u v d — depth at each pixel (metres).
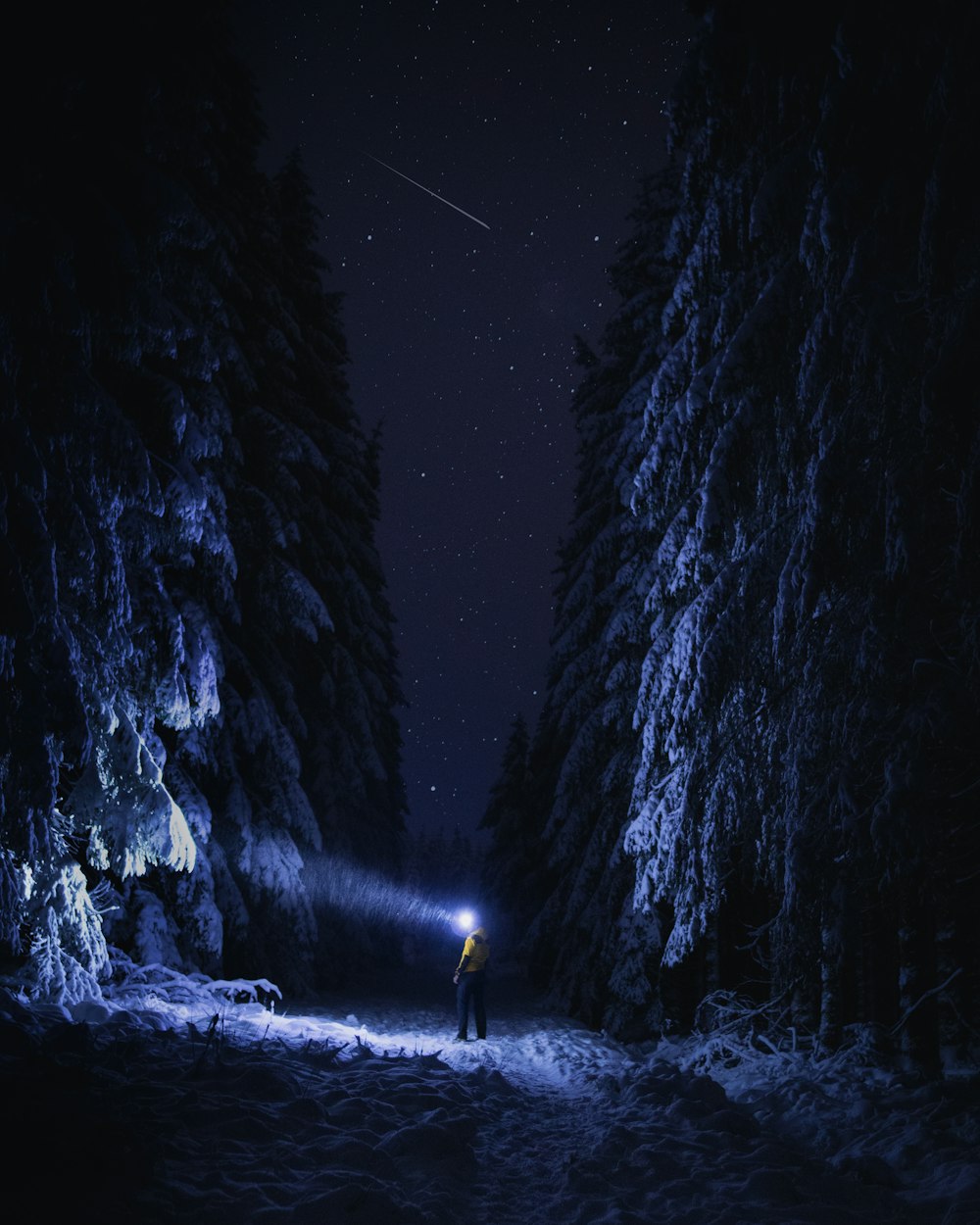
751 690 7.84
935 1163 4.72
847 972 8.36
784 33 7.05
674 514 10.16
